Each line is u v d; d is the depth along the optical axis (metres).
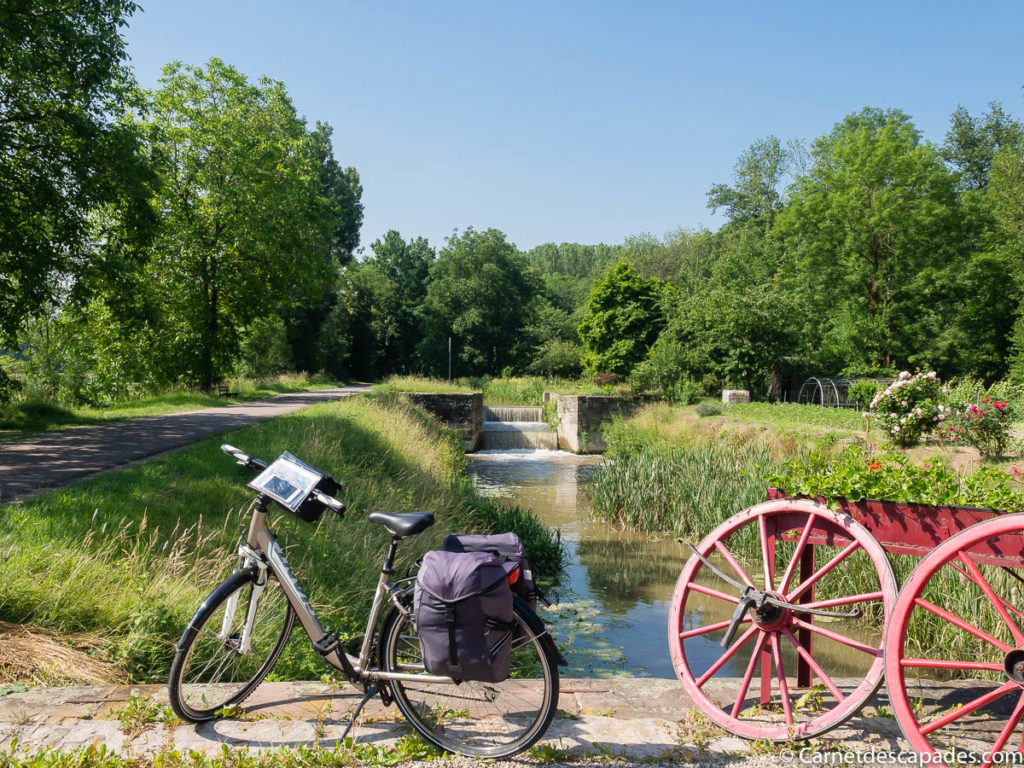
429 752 2.78
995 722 2.98
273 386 31.92
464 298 55.34
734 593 9.08
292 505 3.06
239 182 25.58
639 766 2.70
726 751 2.80
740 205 59.09
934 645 6.34
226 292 26.95
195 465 8.82
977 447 14.08
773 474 3.41
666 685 3.46
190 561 5.84
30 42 12.88
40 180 13.55
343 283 55.28
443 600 2.60
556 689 2.74
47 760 2.60
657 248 67.50
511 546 2.86
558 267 133.12
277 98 27.67
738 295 28.83
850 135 35.41
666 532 12.92
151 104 24.61
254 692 3.32
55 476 7.85
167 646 4.31
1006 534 2.76
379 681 2.95
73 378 22.88
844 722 2.85
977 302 32.34
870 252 34.03
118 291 16.33
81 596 4.49
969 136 47.75
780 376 28.83
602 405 28.78
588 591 9.36
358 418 15.67
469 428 28.89
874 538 2.99
